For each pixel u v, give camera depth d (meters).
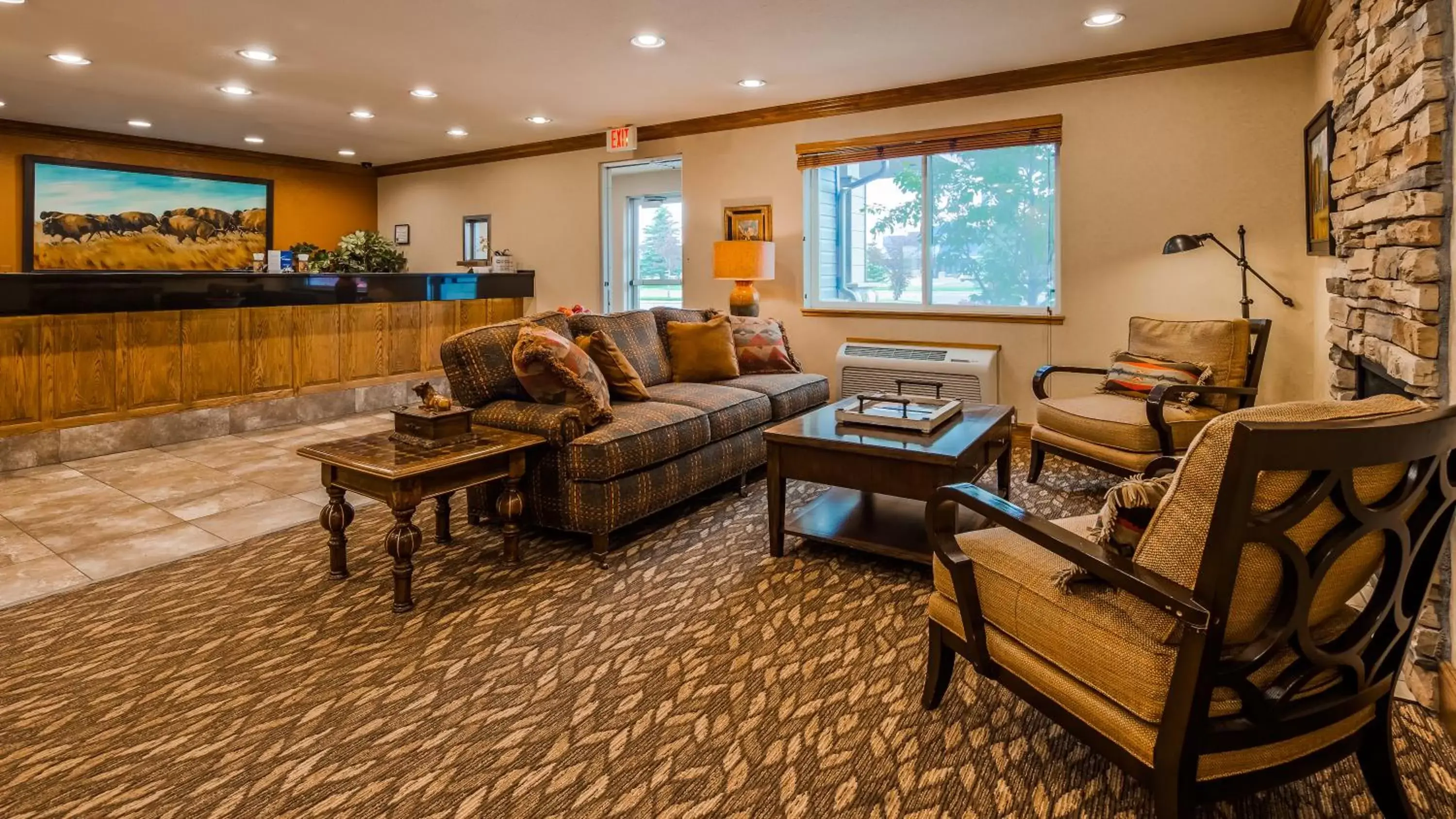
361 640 2.31
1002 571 1.63
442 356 3.23
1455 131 1.78
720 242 5.32
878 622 2.41
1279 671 1.32
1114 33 3.98
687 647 2.26
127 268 6.71
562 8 3.54
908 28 3.85
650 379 4.14
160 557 2.98
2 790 1.63
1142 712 1.32
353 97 5.20
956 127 4.89
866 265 5.50
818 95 5.18
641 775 1.68
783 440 2.88
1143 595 1.26
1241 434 1.10
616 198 7.82
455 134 6.51
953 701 1.95
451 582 2.74
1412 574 1.38
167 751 1.77
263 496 3.78
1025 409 4.89
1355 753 1.47
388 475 2.40
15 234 6.17
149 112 5.67
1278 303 4.12
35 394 4.30
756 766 1.71
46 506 3.60
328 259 6.70
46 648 2.26
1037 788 1.62
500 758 1.74
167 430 4.85
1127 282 4.50
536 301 7.16
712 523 3.38
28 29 3.83
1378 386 2.51
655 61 4.39
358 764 1.72
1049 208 4.79
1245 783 1.33
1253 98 4.08
